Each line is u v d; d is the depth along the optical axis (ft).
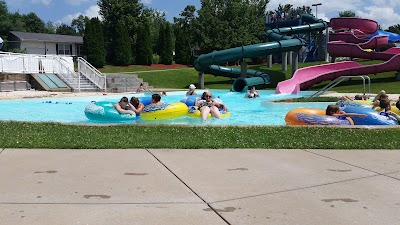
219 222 10.50
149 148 20.39
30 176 14.79
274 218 10.84
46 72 88.99
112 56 165.68
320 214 11.19
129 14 188.34
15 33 177.37
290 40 101.24
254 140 22.72
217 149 20.43
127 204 11.84
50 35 190.70
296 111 33.17
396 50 109.81
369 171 16.22
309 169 16.47
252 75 107.04
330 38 133.49
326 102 52.13
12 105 56.59
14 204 11.68
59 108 53.47
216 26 174.19
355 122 31.78
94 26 150.20
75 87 84.64
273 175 15.44
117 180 14.43
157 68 157.58
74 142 21.20
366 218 10.91
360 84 91.91
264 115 45.42
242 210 11.45
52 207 11.46
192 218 10.76
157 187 13.64
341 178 15.10
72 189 13.24
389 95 65.16
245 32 174.29
